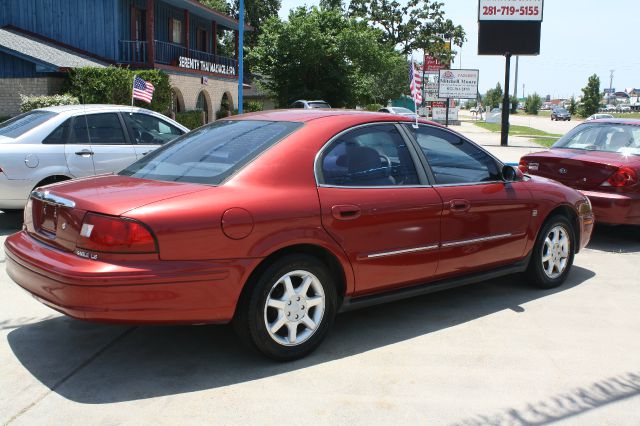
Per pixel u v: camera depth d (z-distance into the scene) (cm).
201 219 367
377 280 446
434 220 472
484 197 507
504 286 598
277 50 3759
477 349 441
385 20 6134
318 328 420
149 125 879
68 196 387
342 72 3844
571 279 628
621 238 841
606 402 365
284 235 392
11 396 361
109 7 2434
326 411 349
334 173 430
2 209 779
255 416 342
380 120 474
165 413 343
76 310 352
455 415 348
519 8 2741
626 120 845
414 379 392
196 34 3306
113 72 2019
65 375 389
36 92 2006
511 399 368
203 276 366
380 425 336
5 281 583
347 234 423
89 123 816
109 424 331
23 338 449
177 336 456
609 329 485
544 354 434
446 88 3272
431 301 550
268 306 397
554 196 573
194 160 434
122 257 354
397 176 464
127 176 442
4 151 749
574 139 863
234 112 3559
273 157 410
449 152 509
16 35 2341
